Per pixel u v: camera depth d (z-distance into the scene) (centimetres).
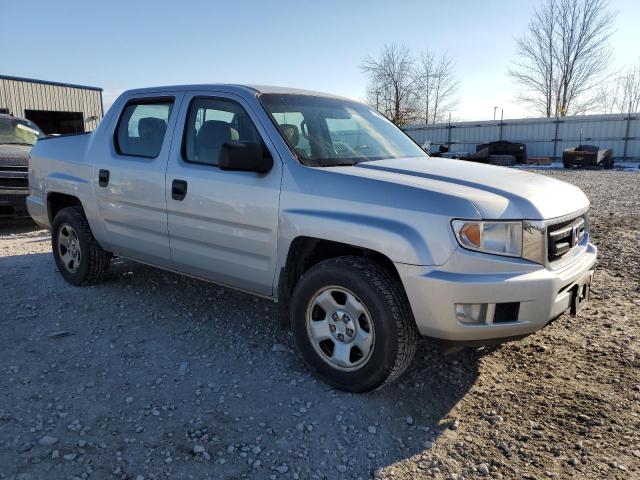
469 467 264
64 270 529
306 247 347
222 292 512
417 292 292
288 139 361
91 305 472
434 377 355
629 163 3134
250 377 348
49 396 319
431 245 289
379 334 305
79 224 503
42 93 2491
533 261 297
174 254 423
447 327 290
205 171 389
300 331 343
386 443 282
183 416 301
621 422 302
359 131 426
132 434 282
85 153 493
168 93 435
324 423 297
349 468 262
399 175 335
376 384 315
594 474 258
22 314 449
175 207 406
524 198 305
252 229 361
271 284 362
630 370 366
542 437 289
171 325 432
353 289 312
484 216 288
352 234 310
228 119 390
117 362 366
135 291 510
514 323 292
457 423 300
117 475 250
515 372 365
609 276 596
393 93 4575
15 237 800
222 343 400
